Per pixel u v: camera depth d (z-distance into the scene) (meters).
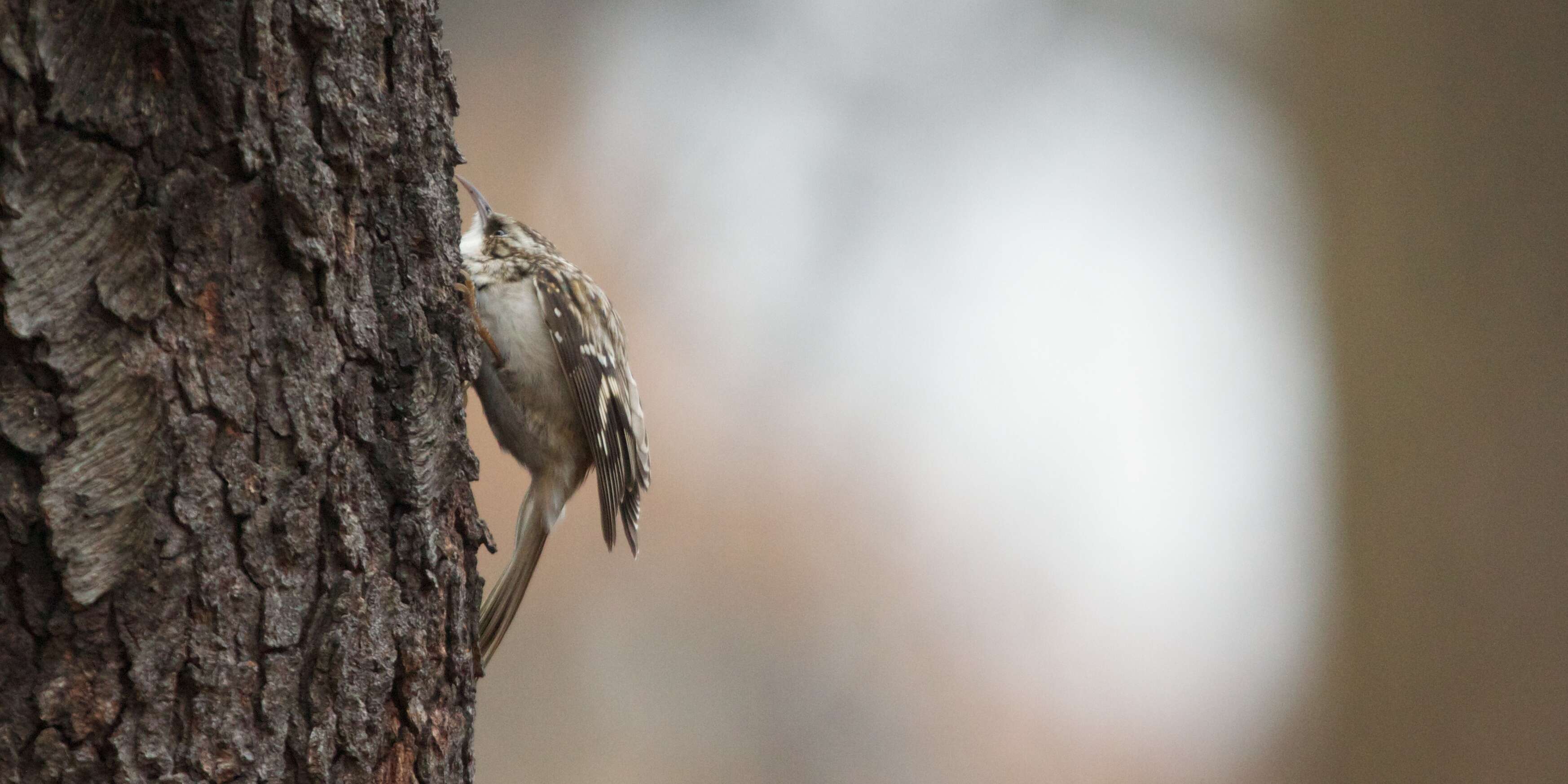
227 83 3.37
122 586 3.26
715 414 14.12
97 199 3.20
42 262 3.14
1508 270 10.88
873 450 14.30
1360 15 11.46
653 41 15.90
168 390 3.32
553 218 14.88
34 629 3.18
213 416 3.39
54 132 3.13
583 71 15.75
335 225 3.63
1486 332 10.88
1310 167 11.58
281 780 3.48
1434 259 11.05
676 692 13.15
